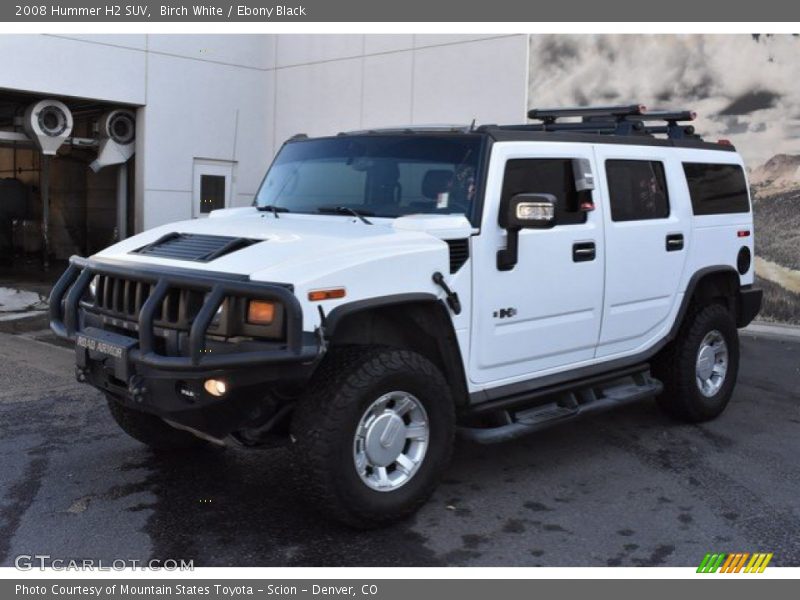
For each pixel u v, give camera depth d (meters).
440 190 4.76
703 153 6.46
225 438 4.26
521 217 4.47
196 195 13.79
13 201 18.44
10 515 4.36
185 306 3.95
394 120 12.51
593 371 5.39
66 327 4.56
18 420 6.08
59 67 12.05
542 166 5.04
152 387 4.01
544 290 4.97
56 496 4.62
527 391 4.95
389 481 4.22
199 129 13.61
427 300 4.27
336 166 5.29
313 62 13.47
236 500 4.61
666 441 5.86
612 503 4.66
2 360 8.07
